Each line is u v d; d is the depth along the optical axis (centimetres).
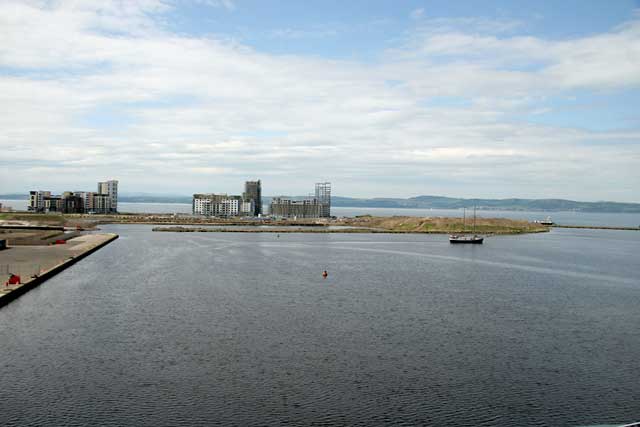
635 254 18375
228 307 8056
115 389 4794
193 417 4297
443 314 7888
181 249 17350
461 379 5194
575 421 4378
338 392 4819
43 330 6588
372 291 9731
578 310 8456
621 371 5522
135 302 8312
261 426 4181
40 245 17100
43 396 4616
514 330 7056
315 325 7050
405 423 4278
